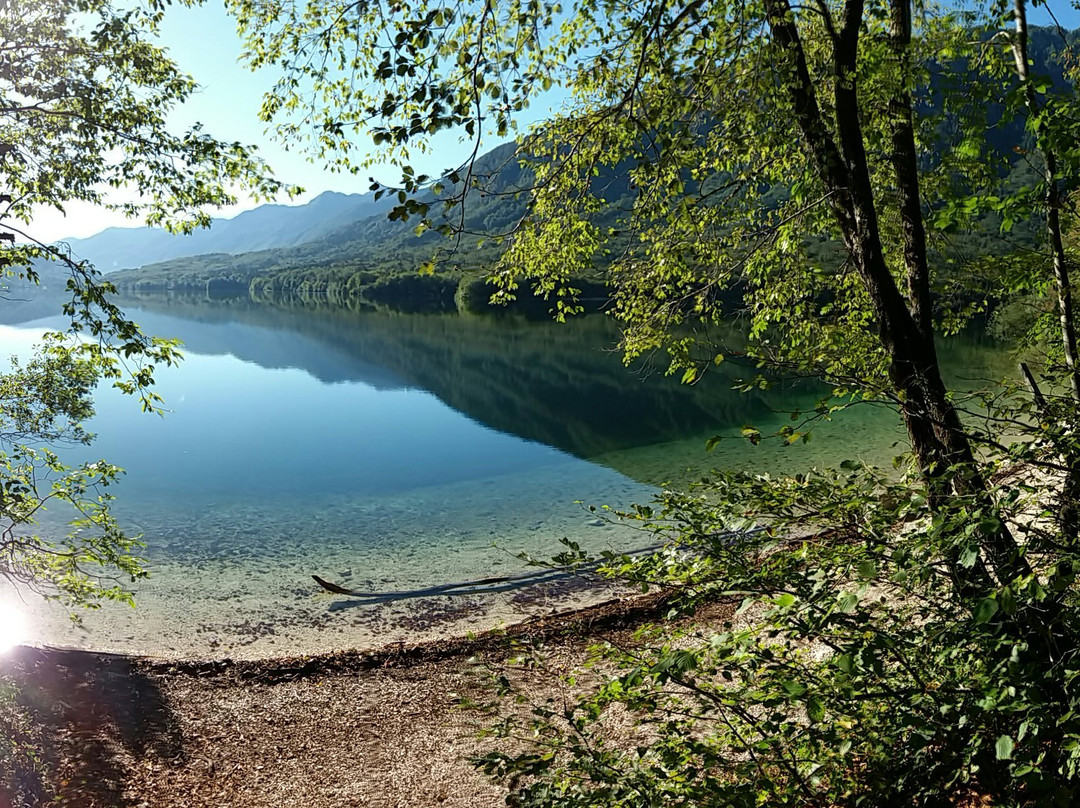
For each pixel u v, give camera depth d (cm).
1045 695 279
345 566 1536
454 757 841
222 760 844
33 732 805
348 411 3728
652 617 1111
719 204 732
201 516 1914
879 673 306
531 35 527
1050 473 287
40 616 1266
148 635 1217
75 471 923
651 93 545
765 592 322
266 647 1181
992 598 236
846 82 522
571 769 353
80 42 855
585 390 4153
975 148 490
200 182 962
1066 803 246
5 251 809
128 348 821
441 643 1142
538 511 1880
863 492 328
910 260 564
